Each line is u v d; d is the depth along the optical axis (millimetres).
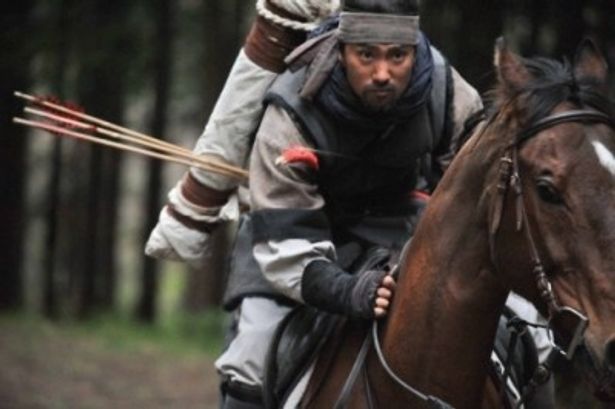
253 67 9227
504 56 7648
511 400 8500
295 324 8742
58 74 35781
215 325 39250
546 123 7387
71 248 45781
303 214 8523
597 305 7117
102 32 35562
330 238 8734
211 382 29109
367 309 8242
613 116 7406
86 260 43688
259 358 8859
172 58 39656
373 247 8883
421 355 8078
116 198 45031
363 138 8617
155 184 42625
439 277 8000
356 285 8273
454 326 7965
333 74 8500
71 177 45562
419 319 8078
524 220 7426
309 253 8445
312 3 9133
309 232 8539
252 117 9242
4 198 40062
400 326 8172
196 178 9375
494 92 7859
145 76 37312
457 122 8938
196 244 9500
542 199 7305
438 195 8086
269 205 8578
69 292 45750
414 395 8094
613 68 20188
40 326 34781
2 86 37500
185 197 9438
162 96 38344
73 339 33500
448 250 7977
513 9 21516
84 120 9555
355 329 8562
